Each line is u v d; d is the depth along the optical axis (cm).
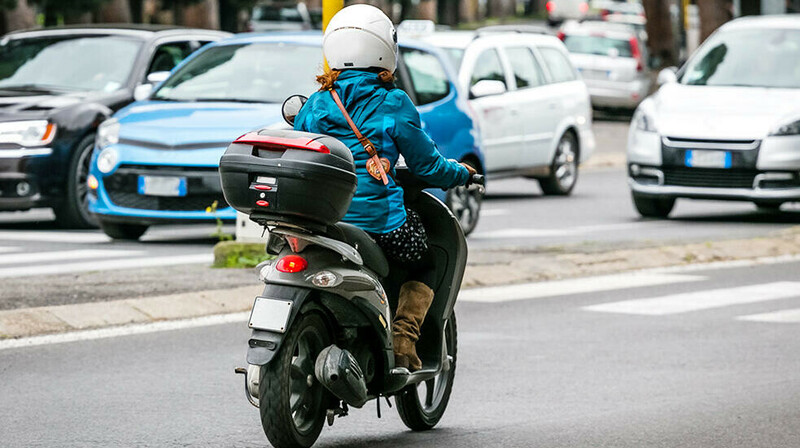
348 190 1897
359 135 1988
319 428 1958
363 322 1973
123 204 4291
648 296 3594
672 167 5244
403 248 2027
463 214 4734
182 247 4291
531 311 3350
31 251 4150
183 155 4206
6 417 2230
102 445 2062
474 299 3506
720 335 3072
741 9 10938
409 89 4578
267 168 1862
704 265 4203
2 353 2711
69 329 2936
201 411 2294
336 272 1909
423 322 2147
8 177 4722
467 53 5847
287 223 1883
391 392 2052
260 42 4625
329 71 2031
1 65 5231
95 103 4900
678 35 14888
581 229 5034
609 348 2912
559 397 2461
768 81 5456
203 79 4531
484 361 2772
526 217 5472
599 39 11650
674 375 2656
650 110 5384
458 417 2314
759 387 2558
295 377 1938
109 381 2505
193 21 15312
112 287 3294
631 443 2133
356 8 2031
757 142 5116
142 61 5128
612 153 8888
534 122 6153
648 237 4762
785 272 4066
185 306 3162
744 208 5953
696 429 2230
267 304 1866
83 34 5303
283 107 2095
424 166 2033
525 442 2134
